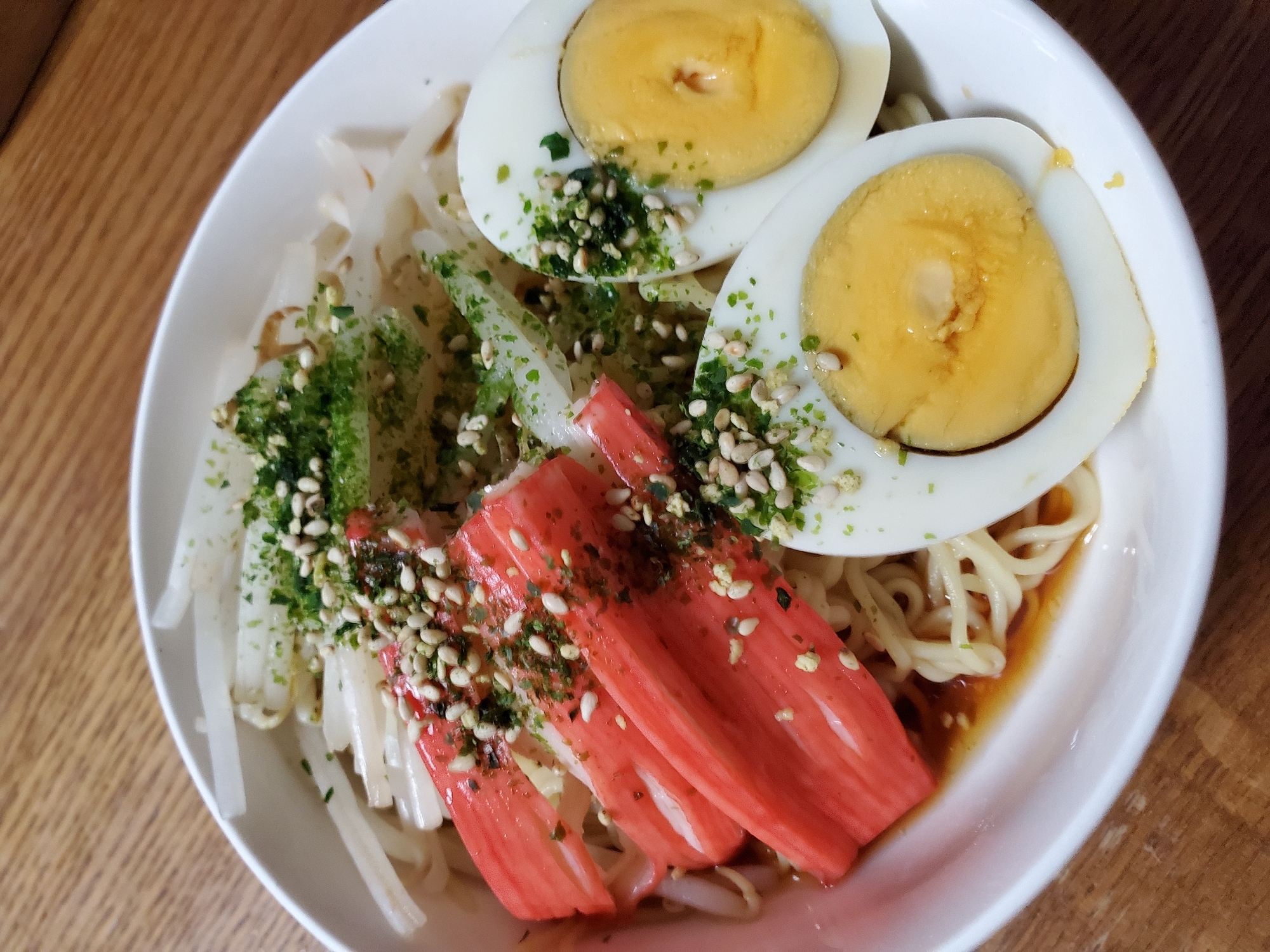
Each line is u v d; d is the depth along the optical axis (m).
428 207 0.13
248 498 0.13
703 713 0.11
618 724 0.11
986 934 0.10
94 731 0.15
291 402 0.12
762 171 0.11
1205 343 0.09
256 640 0.13
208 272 0.13
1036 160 0.10
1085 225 0.10
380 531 0.12
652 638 0.11
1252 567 0.12
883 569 0.13
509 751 0.11
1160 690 0.09
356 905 0.12
